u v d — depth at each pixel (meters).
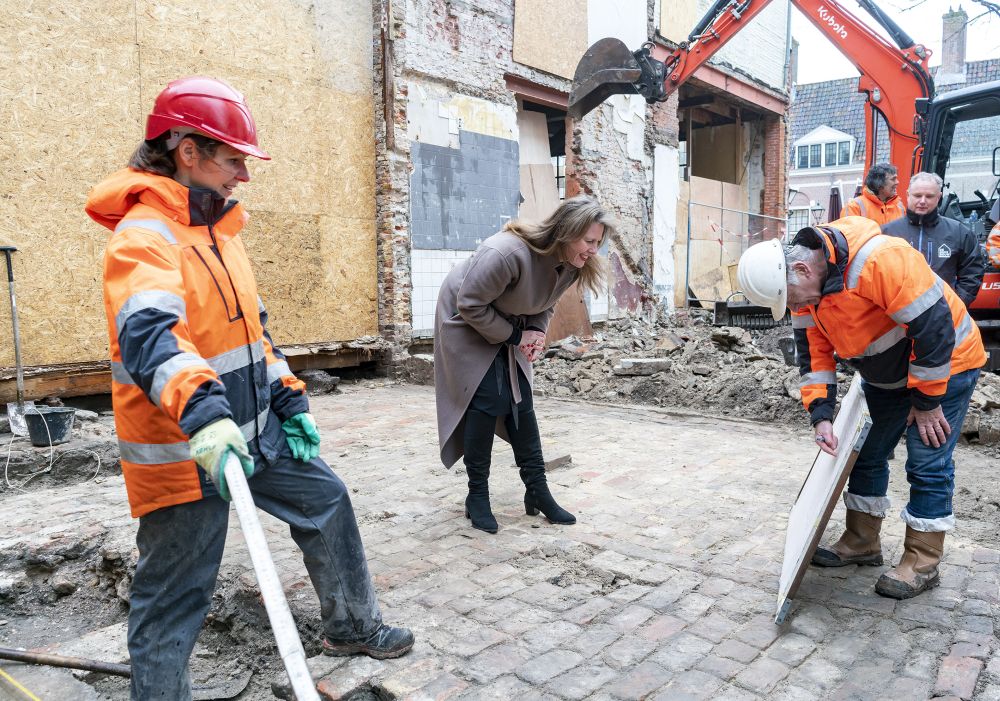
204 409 1.51
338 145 8.27
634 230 12.61
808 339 2.97
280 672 2.51
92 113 6.29
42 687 2.41
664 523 3.63
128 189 1.72
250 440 1.95
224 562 3.07
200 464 1.51
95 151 6.33
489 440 3.54
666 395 7.27
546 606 2.75
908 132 7.80
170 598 1.85
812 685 2.21
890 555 3.24
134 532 3.45
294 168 7.85
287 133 7.77
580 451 5.12
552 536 3.46
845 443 2.54
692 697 2.15
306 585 2.84
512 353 3.46
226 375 1.86
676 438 5.56
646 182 12.91
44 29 5.98
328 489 2.17
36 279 6.02
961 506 3.93
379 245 8.73
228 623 2.82
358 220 8.53
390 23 8.41
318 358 8.26
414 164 8.82
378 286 8.78
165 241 1.72
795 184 33.72
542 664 2.33
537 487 3.63
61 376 6.21
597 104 9.69
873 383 2.87
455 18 9.17
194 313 1.78
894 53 7.80
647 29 12.52
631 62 9.21
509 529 3.56
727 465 4.74
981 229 6.82
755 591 2.86
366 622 2.34
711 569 3.07
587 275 3.44
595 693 2.17
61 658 2.49
